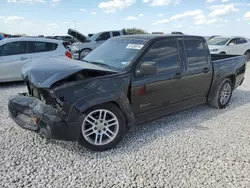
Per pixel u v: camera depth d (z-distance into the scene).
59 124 3.00
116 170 2.97
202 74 4.72
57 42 8.45
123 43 4.25
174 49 4.22
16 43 7.73
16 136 3.79
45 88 3.09
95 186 2.66
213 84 5.10
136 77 3.61
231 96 6.21
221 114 5.13
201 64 4.71
